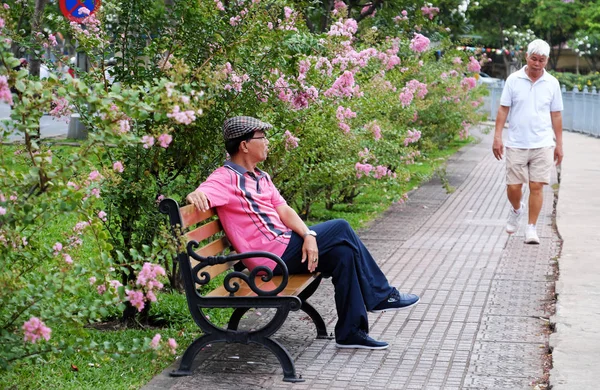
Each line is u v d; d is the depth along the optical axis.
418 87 13.15
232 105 6.70
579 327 6.44
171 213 5.36
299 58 7.16
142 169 6.35
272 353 5.90
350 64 8.91
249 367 5.68
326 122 8.84
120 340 6.06
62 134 19.52
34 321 4.04
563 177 16.19
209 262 5.44
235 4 6.66
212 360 5.80
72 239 4.89
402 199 11.76
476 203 13.68
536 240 10.13
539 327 6.66
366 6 15.26
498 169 18.73
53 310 4.44
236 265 6.51
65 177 4.22
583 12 55.38
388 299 6.23
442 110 18.75
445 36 17.44
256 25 6.66
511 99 10.13
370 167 10.05
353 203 13.11
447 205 13.45
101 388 5.16
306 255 5.96
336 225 6.07
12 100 4.07
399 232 10.99
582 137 28.39
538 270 8.71
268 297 5.41
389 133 11.96
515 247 9.96
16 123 4.21
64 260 4.54
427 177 14.02
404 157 11.61
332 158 9.58
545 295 7.66
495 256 9.43
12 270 4.71
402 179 11.70
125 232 6.52
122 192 6.34
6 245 4.48
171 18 6.57
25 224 4.24
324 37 8.33
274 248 5.99
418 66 13.95
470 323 6.76
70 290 4.41
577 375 5.40
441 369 5.66
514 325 6.71
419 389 5.28
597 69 62.44
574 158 20.14
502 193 14.88
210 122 6.65
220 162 6.84
